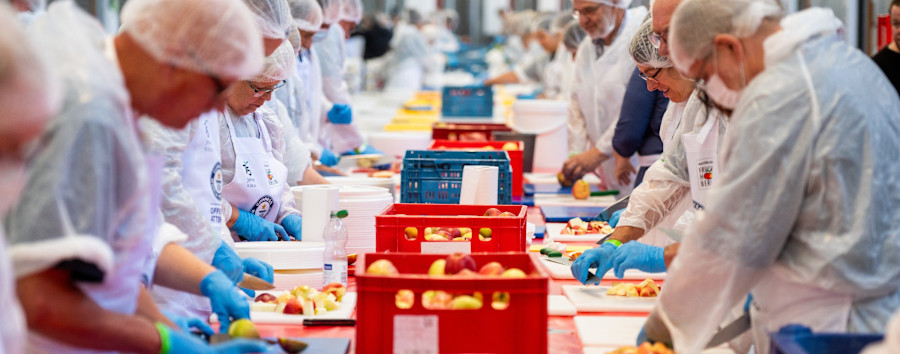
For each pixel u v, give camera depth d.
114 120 1.45
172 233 2.18
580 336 2.22
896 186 1.78
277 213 3.30
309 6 4.00
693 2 1.89
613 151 4.90
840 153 1.73
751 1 1.84
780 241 1.78
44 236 1.39
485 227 2.68
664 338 1.99
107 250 1.45
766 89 1.78
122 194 1.49
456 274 1.98
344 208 3.04
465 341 1.84
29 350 1.51
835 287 1.76
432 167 3.77
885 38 4.97
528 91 12.91
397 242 2.69
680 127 3.00
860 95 1.78
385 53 15.80
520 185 4.73
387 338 1.84
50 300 1.44
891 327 1.18
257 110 3.25
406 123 8.28
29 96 1.17
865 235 1.74
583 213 4.17
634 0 5.48
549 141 6.09
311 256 2.69
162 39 1.55
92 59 1.47
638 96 4.41
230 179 3.05
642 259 2.53
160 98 1.61
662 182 3.05
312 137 5.37
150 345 1.59
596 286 2.79
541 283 1.82
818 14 1.87
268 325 2.27
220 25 1.58
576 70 5.42
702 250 1.80
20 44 1.17
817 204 1.76
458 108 8.68
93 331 1.50
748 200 1.76
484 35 22.14
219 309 2.09
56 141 1.39
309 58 5.25
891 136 1.80
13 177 1.27
